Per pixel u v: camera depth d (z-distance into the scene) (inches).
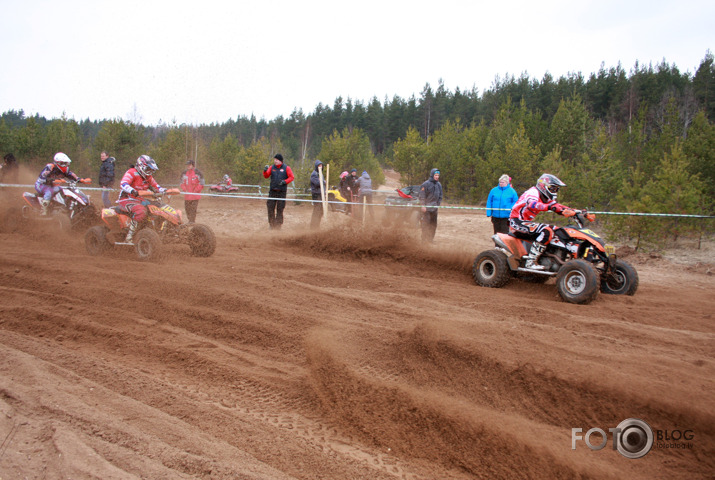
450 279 319.3
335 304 231.5
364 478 114.4
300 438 130.9
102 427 124.7
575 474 114.5
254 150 1004.6
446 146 1131.9
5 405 133.0
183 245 372.8
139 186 335.3
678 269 373.1
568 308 237.8
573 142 935.0
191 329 206.7
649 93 2106.3
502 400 142.5
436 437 129.3
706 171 574.6
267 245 419.8
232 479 107.7
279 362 177.0
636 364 153.9
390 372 161.6
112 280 264.4
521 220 290.5
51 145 979.3
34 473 103.0
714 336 195.6
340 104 2864.2
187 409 142.4
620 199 487.5
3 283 268.7
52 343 193.2
